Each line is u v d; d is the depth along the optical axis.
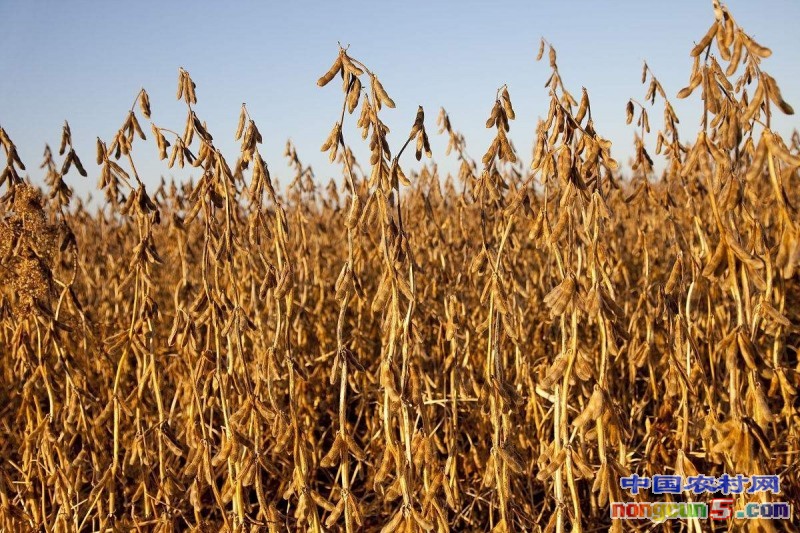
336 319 4.74
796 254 1.59
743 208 1.97
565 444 1.88
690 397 2.39
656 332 3.12
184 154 2.20
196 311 2.21
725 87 1.80
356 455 2.02
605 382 1.84
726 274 1.75
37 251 2.44
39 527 2.58
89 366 3.50
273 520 2.14
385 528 1.96
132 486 3.30
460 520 3.29
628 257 4.92
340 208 6.09
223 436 2.52
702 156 1.79
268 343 3.55
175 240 5.03
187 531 2.76
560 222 1.84
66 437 2.90
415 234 5.05
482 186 2.10
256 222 2.19
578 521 1.87
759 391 1.73
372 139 1.90
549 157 1.95
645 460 2.66
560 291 1.83
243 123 2.12
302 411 3.44
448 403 3.42
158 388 2.40
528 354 3.56
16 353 2.58
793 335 4.01
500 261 2.05
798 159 1.57
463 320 3.38
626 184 6.05
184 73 2.17
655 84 2.51
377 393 3.51
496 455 2.03
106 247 5.69
